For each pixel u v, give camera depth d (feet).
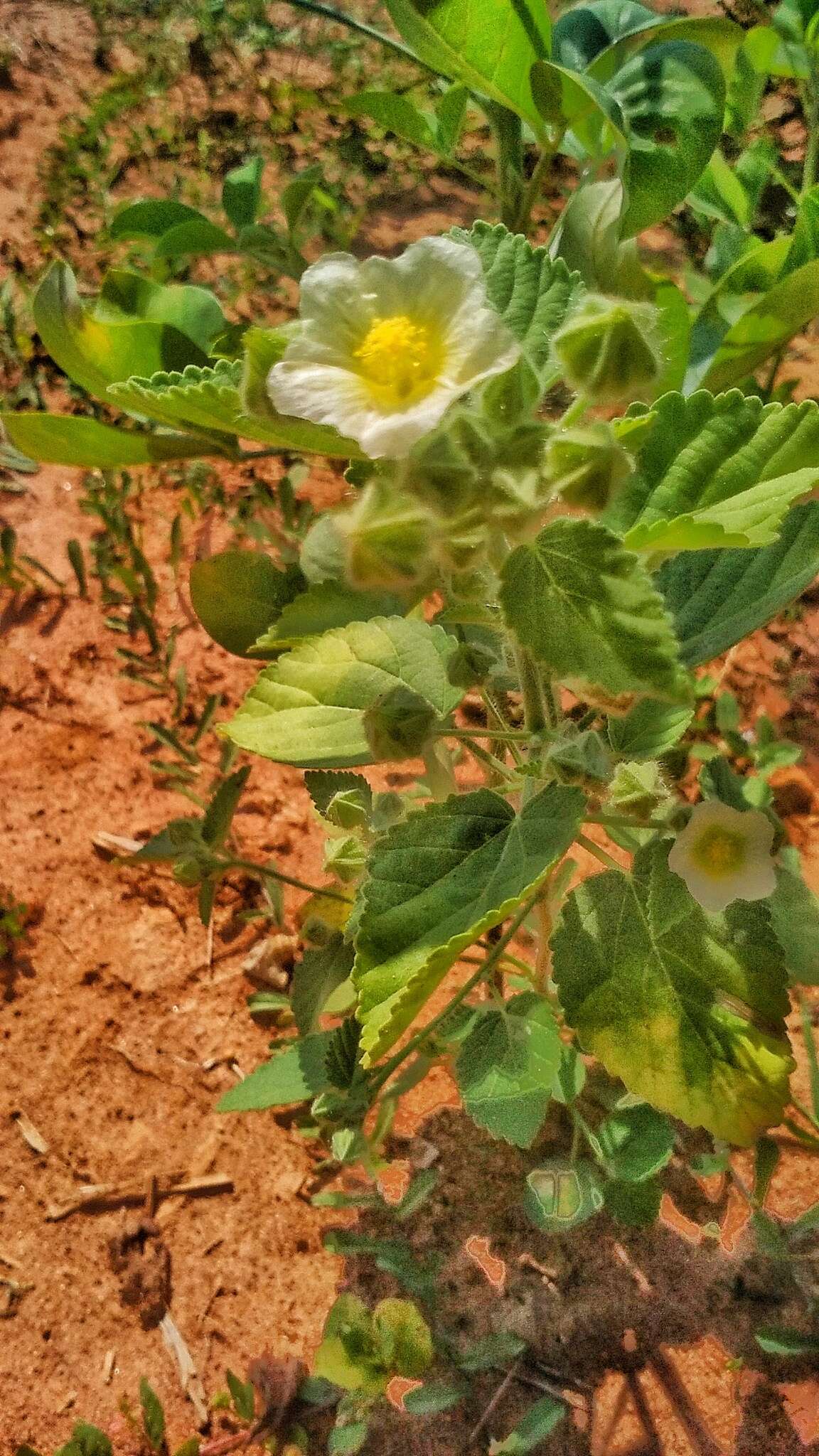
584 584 0.31
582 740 0.39
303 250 1.01
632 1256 0.56
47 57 1.19
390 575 0.34
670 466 0.39
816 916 0.51
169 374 0.44
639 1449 0.51
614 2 0.61
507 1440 0.48
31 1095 0.63
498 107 0.67
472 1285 0.56
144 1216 0.59
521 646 0.35
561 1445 0.52
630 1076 0.44
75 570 0.78
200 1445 0.53
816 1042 0.61
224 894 0.68
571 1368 0.53
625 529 0.39
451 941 0.32
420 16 0.55
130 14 1.23
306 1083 0.50
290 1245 0.58
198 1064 0.63
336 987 0.53
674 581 0.45
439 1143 0.59
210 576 0.56
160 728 0.70
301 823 0.71
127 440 0.58
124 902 0.68
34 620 0.79
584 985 0.44
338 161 1.08
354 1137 0.49
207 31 1.19
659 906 0.44
